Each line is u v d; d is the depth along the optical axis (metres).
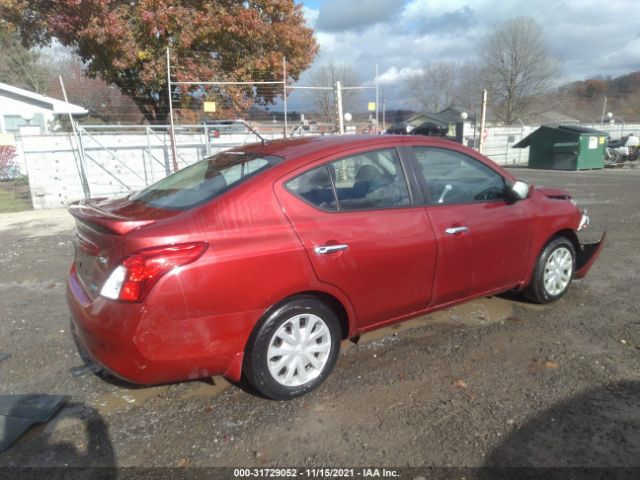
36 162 12.19
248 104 16.56
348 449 2.63
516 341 3.84
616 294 4.85
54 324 4.40
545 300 4.48
